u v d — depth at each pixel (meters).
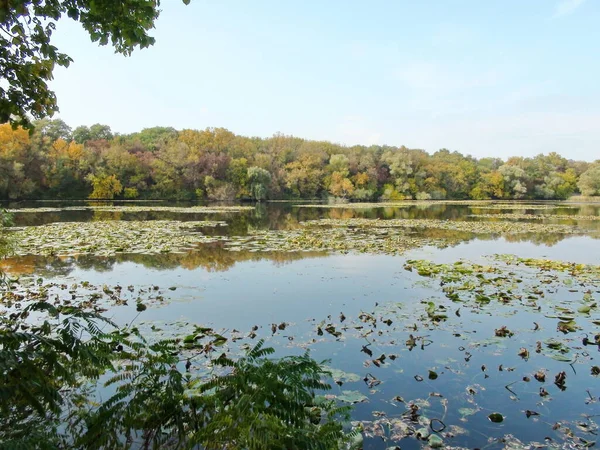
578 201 56.81
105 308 5.35
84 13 3.48
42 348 2.50
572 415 2.97
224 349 4.04
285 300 5.91
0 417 2.15
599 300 5.99
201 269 8.05
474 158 77.06
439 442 2.59
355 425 2.77
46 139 42.94
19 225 15.77
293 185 54.75
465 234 14.77
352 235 13.99
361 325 4.83
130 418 2.25
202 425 2.32
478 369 3.70
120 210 26.88
